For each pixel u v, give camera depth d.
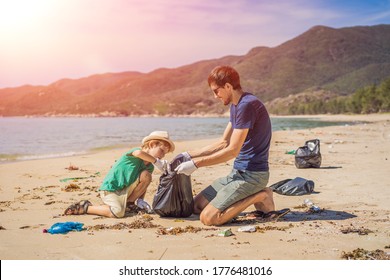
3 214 6.21
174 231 5.04
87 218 5.91
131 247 4.45
